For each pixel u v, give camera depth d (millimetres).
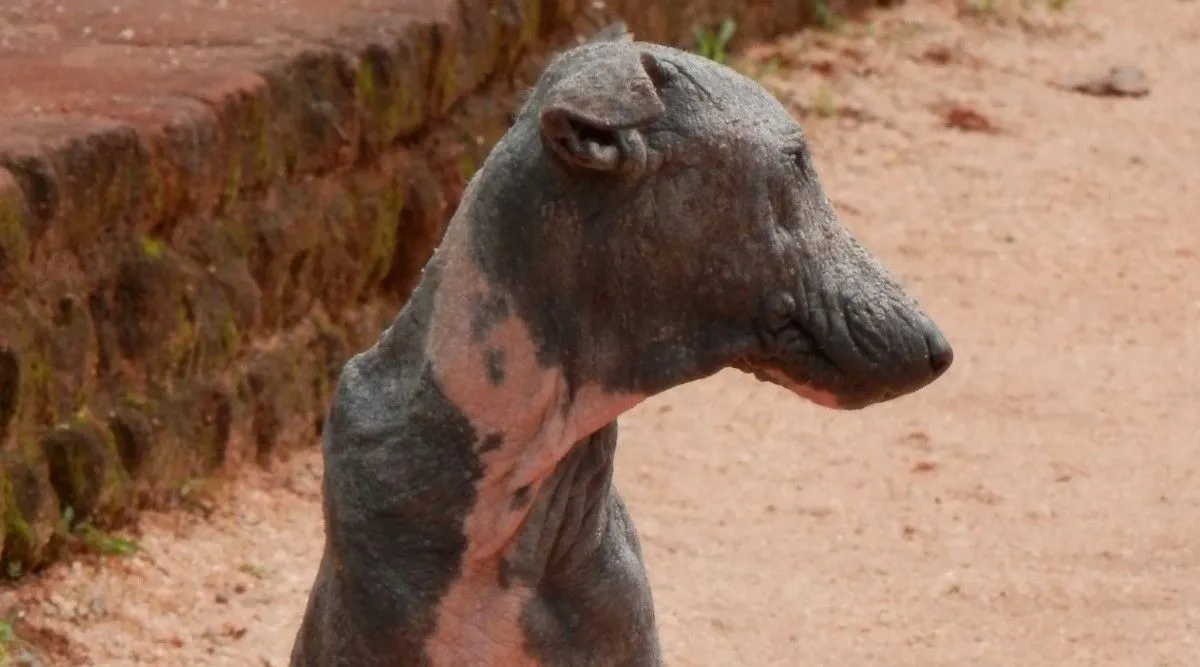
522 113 7441
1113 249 20109
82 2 15234
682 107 7152
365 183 15031
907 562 13750
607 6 19312
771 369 7449
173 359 13125
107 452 12508
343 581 7629
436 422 7461
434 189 15641
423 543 7531
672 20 21594
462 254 7387
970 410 16344
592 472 7645
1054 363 17391
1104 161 22531
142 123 12664
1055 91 24609
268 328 14148
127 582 12266
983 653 12477
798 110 22672
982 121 23188
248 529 13164
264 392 13930
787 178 7254
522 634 7625
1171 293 19125
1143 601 13195
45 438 12195
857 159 21750
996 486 15016
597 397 7352
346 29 14891
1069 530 14312
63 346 12273
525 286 7293
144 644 11688
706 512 14359
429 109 15578
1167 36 27078
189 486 13266
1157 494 14938
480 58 16297
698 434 15641
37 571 12141
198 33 14609
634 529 8102
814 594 13227
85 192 12172
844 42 24906
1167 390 16906
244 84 13516
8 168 11719
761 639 12562
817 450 15484
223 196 13461
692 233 7176
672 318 7273
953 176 21562
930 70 24578
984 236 20141
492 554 7523
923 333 7441
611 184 7133
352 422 7637
